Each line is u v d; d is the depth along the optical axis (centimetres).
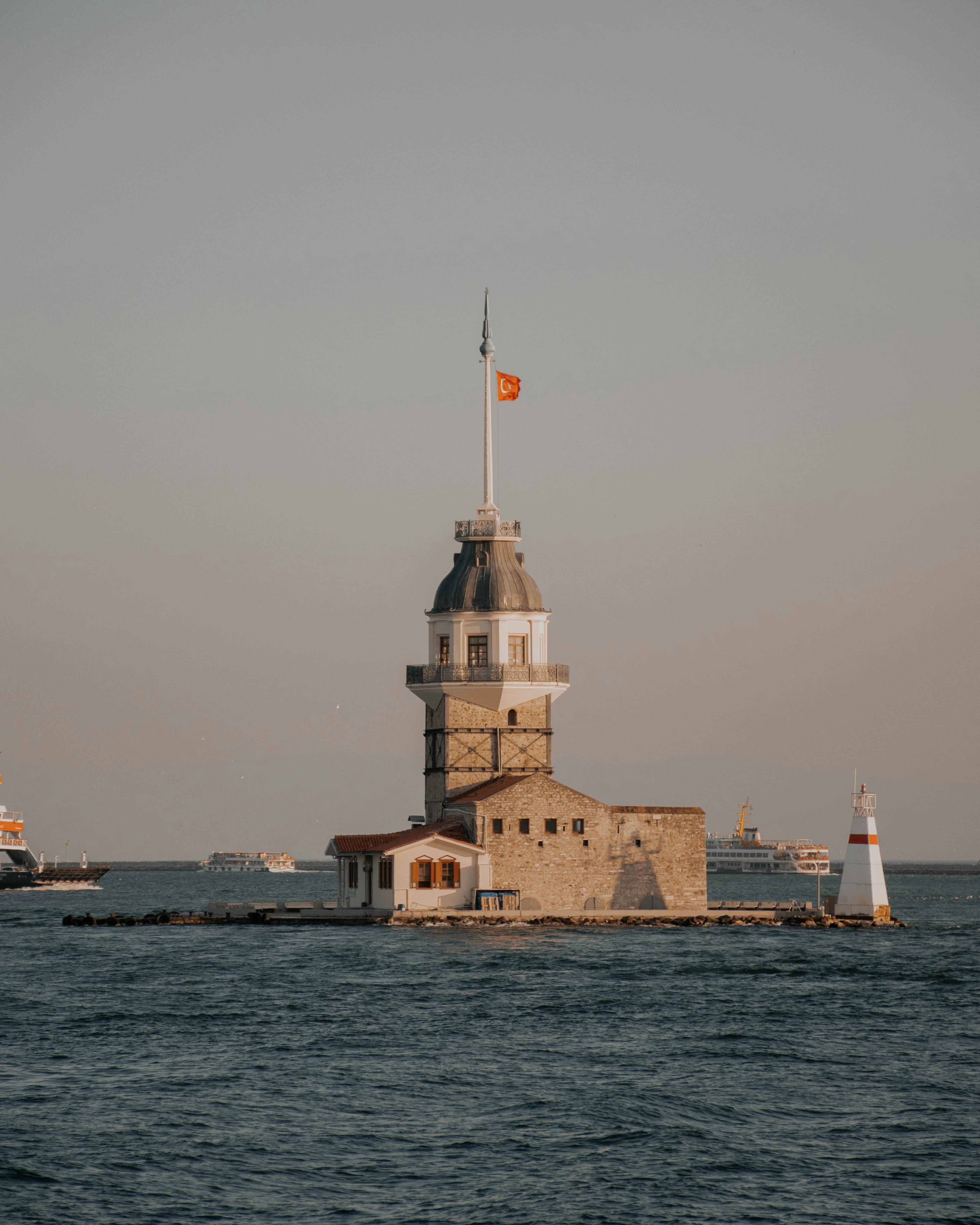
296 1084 17175
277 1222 12588
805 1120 15738
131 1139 14788
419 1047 19462
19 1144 14525
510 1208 12938
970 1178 13788
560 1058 18762
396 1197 13225
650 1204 13038
